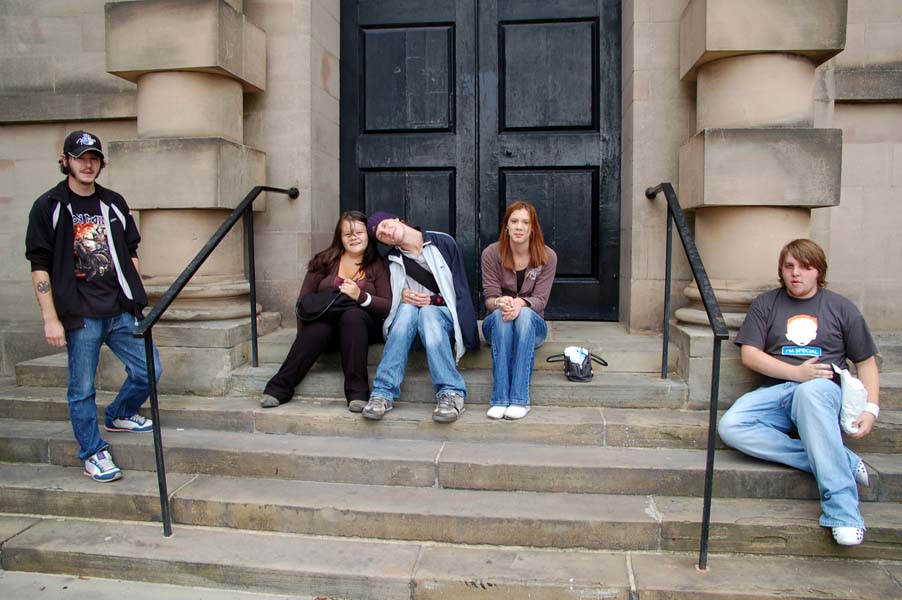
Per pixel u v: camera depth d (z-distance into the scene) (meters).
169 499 2.95
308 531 2.87
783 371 2.97
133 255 3.28
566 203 4.64
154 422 2.85
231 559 2.67
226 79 3.96
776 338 3.08
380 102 4.76
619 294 4.56
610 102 4.55
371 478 3.06
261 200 4.18
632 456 3.06
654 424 3.17
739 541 2.67
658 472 2.92
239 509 2.90
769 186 3.41
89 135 2.99
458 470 3.00
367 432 3.32
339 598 2.58
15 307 4.81
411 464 3.03
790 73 3.47
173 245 3.90
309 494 2.96
